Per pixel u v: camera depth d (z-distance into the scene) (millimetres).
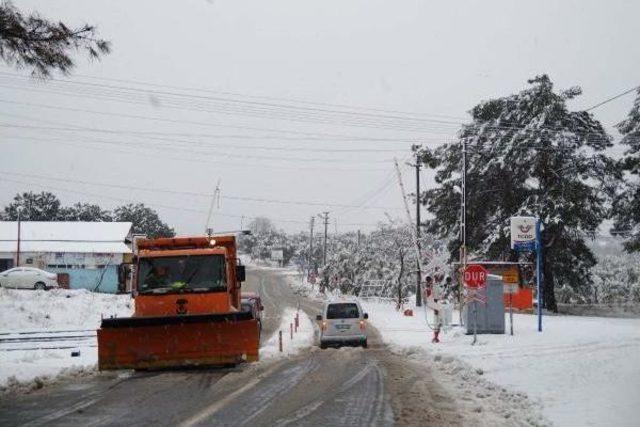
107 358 14352
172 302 15672
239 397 11297
